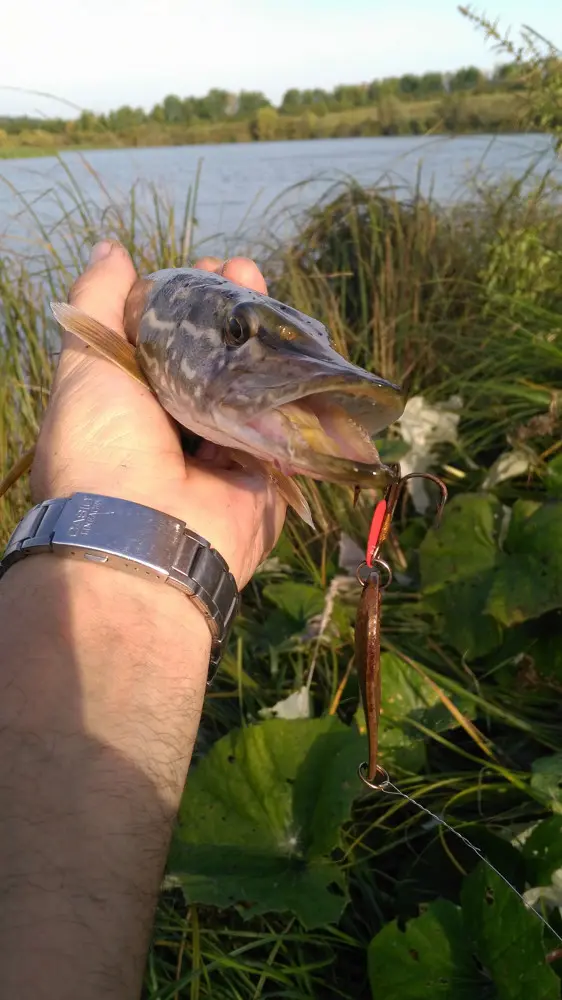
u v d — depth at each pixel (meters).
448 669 0.37
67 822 0.16
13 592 0.20
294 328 0.25
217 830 0.28
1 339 0.54
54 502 0.22
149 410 0.27
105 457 0.25
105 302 0.31
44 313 0.58
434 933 0.24
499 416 0.51
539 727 0.33
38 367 0.55
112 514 0.21
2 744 0.17
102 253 0.33
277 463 0.24
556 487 0.40
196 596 0.21
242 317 0.25
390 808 0.31
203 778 0.29
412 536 0.45
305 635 0.38
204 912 0.28
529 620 0.36
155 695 0.19
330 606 0.37
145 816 0.17
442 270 0.67
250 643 0.40
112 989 0.14
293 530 0.47
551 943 0.24
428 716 0.33
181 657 0.20
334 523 0.47
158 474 0.25
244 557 0.27
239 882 0.26
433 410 0.49
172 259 0.59
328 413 0.23
